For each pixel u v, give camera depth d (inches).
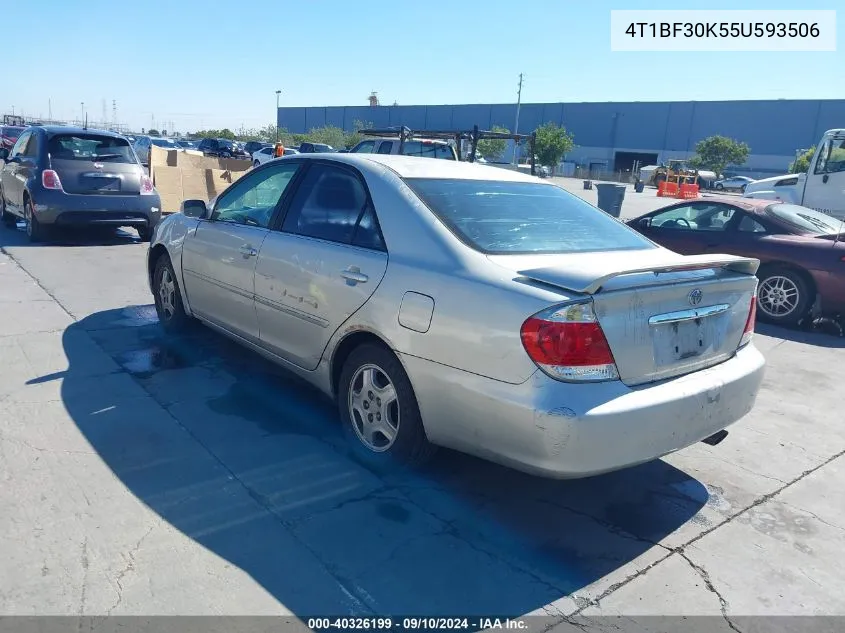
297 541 117.4
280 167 179.6
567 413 108.6
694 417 122.8
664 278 121.4
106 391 176.6
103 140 389.7
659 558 120.0
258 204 183.3
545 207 159.0
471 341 119.1
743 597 110.7
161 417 163.0
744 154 2381.9
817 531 131.4
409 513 128.6
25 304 255.1
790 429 181.8
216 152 1455.5
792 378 227.6
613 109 2869.1
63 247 377.7
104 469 137.1
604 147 2928.2
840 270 283.4
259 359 207.5
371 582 108.3
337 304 145.6
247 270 175.3
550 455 111.0
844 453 167.3
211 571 108.1
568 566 116.3
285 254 162.1
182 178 525.0
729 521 133.6
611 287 113.1
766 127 2566.4
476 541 121.4
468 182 157.2
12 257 340.8
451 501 134.0
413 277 131.3
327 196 161.0
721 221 323.9
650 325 119.0
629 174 2488.9
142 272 323.6
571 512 133.6
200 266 199.0
